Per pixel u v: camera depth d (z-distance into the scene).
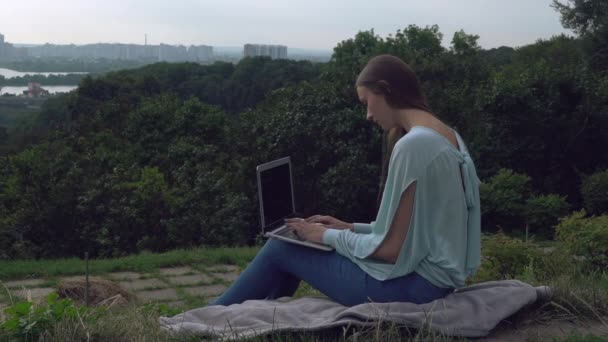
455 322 2.79
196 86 50.25
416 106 2.92
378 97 2.94
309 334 2.77
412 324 2.75
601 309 3.40
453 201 2.76
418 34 25.38
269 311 2.97
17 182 18.75
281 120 19.75
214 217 16.53
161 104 28.72
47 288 9.38
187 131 27.66
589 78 22.45
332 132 19.05
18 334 2.88
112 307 3.76
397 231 2.80
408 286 2.87
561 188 21.92
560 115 21.98
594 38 28.61
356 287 2.95
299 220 3.18
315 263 3.09
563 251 6.51
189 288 9.56
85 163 19.19
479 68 23.64
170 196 17.05
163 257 11.22
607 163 22.06
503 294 3.03
